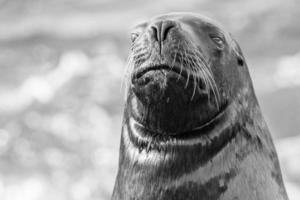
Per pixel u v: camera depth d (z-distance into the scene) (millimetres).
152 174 17641
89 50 109375
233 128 18156
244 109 18812
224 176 17484
